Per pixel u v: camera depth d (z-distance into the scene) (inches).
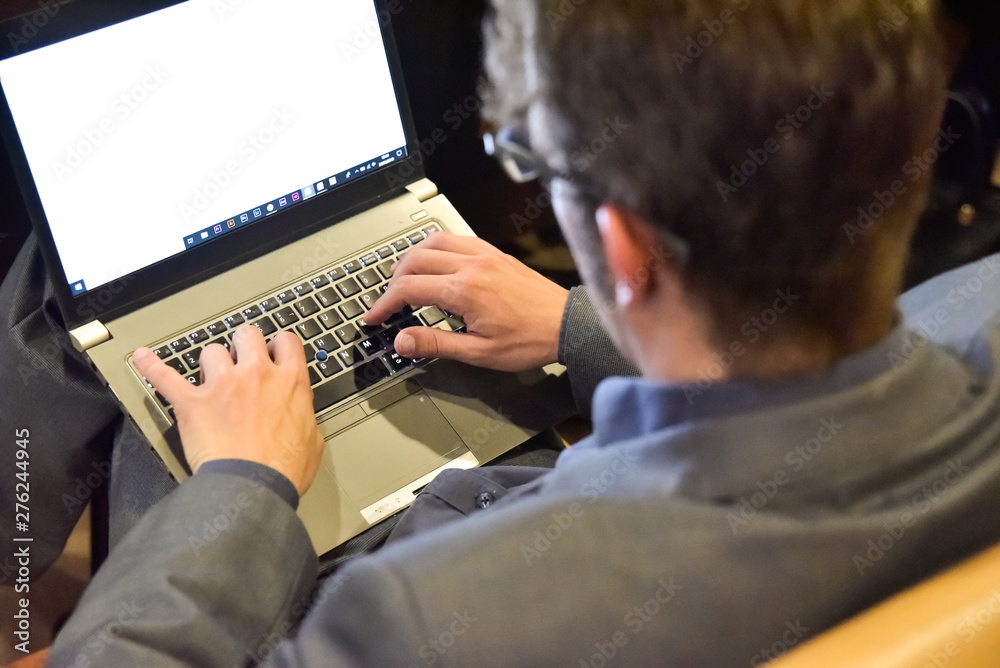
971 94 35.5
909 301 21.2
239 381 25.7
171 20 26.9
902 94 12.9
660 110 13.1
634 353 16.8
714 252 13.9
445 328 30.7
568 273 38.7
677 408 15.4
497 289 29.5
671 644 14.2
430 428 28.5
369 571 14.7
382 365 29.4
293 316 30.0
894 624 13.6
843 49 12.5
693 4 12.8
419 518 25.3
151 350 27.7
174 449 26.3
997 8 33.6
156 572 20.0
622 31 13.2
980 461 15.2
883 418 14.6
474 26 33.2
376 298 31.0
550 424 29.5
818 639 13.7
